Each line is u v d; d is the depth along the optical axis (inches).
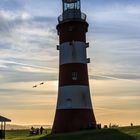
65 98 2447.1
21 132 3390.7
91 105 2492.6
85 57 2539.4
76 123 2377.0
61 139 1959.9
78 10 2588.6
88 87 2511.1
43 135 2416.3
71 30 2524.6
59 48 2583.7
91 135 1966.0
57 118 2455.7
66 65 2493.8
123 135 1914.4
